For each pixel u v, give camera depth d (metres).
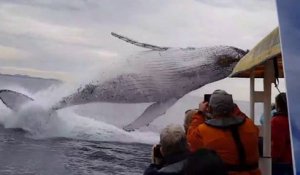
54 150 21.69
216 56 25.47
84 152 21.80
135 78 26.69
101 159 20.03
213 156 2.70
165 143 3.74
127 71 27.00
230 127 4.19
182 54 26.08
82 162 18.73
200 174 2.65
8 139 24.17
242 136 4.16
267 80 5.73
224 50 25.45
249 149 4.16
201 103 4.84
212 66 25.55
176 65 25.98
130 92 26.95
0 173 15.09
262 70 6.66
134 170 17.75
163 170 3.68
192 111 5.17
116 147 24.58
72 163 18.20
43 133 27.30
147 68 26.44
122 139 27.44
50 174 15.59
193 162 2.71
